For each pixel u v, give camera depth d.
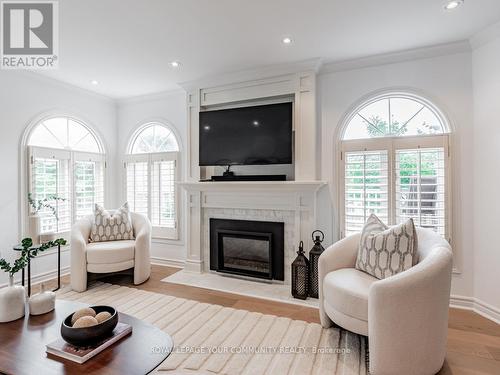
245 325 2.43
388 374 1.69
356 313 1.94
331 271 2.37
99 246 3.34
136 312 2.67
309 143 3.27
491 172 2.53
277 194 3.43
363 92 3.15
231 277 3.68
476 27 2.49
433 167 2.85
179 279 3.60
